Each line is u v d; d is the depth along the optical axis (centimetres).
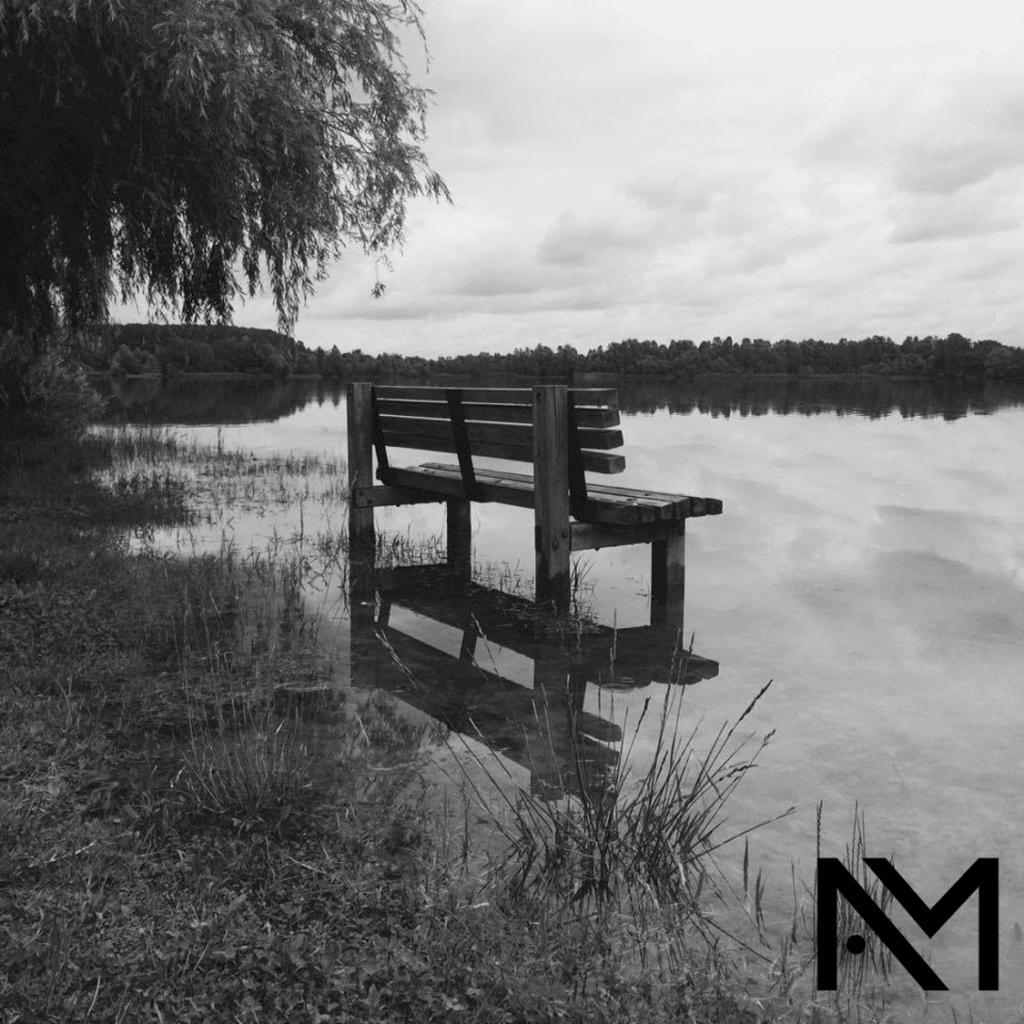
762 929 299
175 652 565
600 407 687
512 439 775
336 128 1184
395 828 355
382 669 555
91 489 1194
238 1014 255
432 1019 256
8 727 425
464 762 421
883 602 722
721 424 2580
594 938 288
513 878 319
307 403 3709
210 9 970
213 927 288
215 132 1013
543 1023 254
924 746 445
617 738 453
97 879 315
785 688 529
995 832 363
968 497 1227
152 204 1064
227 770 396
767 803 387
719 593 755
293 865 329
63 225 1129
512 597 746
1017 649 602
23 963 269
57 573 726
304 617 663
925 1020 261
